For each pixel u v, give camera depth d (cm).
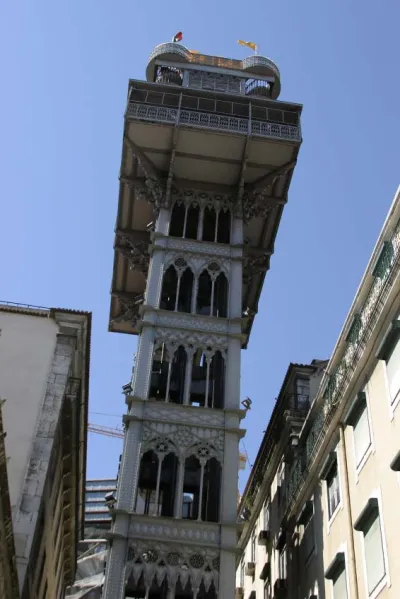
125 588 2959
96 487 9362
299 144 4409
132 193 4609
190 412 3478
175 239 4238
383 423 2631
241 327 3875
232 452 3375
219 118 4447
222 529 3138
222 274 4153
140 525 3105
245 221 4478
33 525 2869
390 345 2638
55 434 3180
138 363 3647
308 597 3331
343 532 2909
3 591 2475
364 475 2761
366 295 2909
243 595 5188
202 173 4531
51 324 3519
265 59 5022
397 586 2309
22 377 3303
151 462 3397
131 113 4372
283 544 3969
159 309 3859
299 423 3984
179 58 4984
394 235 2628
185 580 2991
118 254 4822
